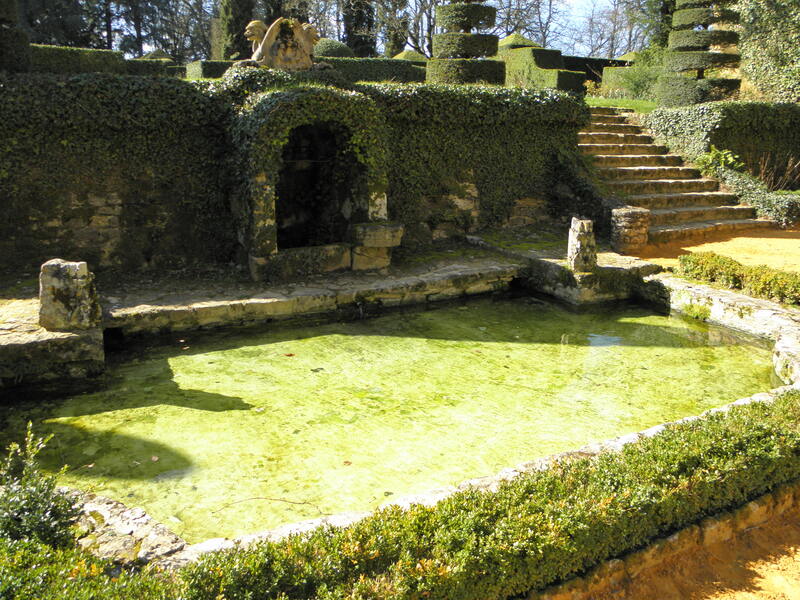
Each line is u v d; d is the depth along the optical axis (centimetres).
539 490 349
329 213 1026
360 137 896
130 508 372
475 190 1174
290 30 1007
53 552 270
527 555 303
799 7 1717
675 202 1285
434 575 278
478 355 702
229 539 327
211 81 936
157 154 897
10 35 838
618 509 334
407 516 319
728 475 379
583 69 2569
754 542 377
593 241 886
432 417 546
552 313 869
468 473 455
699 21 1697
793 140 1603
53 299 593
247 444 489
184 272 917
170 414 537
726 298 801
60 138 827
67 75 819
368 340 744
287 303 791
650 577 341
